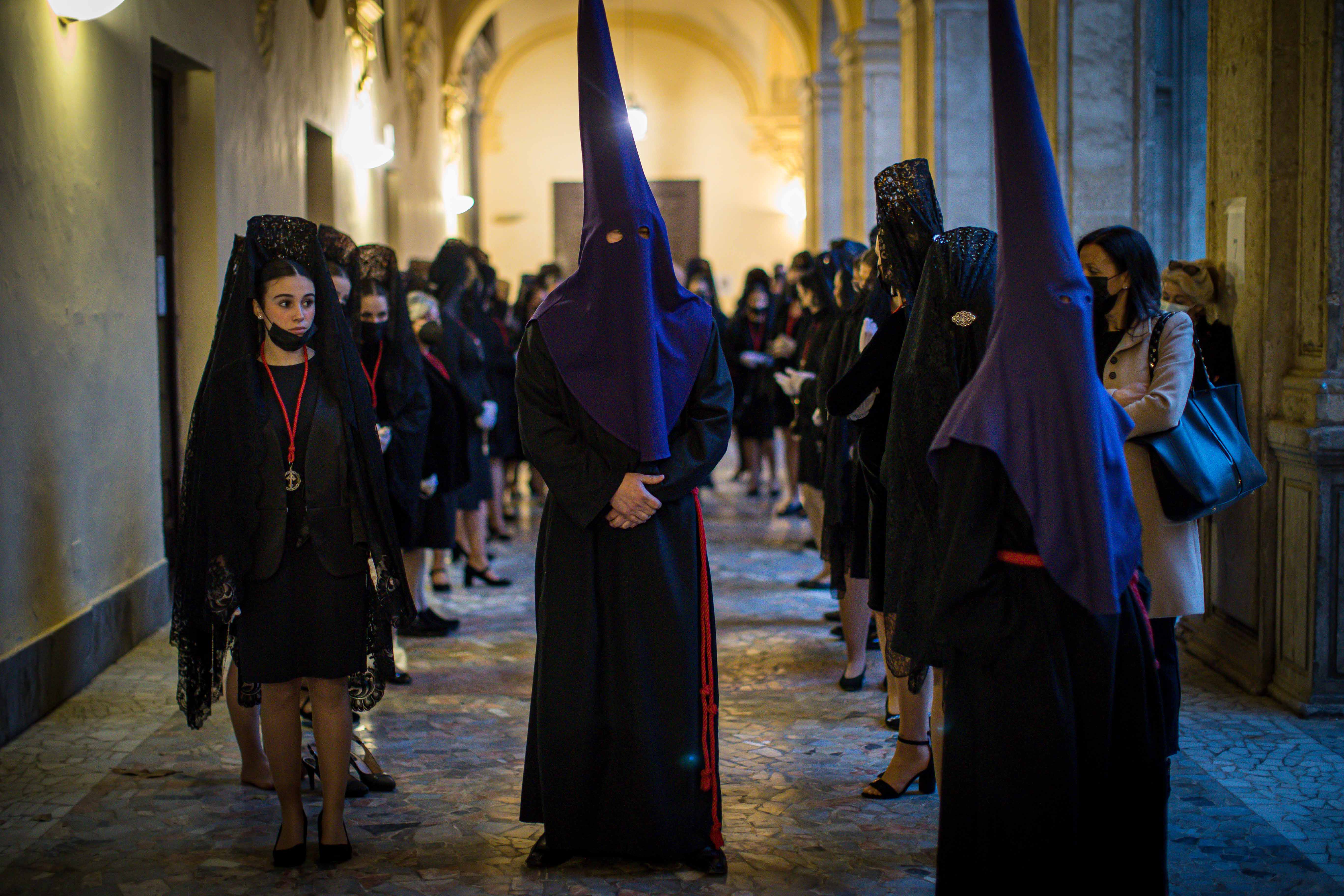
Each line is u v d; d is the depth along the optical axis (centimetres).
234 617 340
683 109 2472
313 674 328
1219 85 488
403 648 577
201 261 690
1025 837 260
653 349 321
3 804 374
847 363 467
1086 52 674
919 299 311
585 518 318
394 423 509
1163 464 357
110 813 368
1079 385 256
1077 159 678
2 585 431
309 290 329
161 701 478
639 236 322
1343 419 424
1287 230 450
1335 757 400
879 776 393
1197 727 431
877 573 368
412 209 1422
